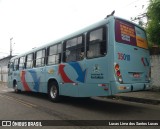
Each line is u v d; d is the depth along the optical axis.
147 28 11.38
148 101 10.59
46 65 11.59
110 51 7.35
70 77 9.34
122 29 7.82
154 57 14.05
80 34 8.90
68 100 11.41
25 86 14.51
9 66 18.14
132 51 8.11
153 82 14.09
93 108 8.83
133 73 8.00
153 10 10.46
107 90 7.33
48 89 11.30
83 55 8.57
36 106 9.38
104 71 7.49
